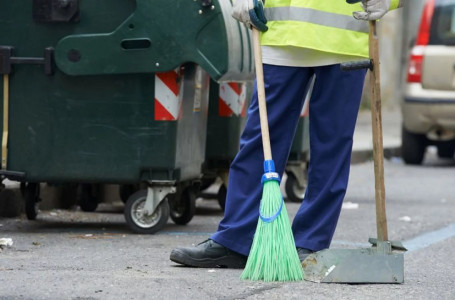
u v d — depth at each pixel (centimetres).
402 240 1375
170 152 1332
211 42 1278
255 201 988
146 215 1359
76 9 1314
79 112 1341
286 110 980
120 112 1334
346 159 992
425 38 2638
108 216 1584
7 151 1358
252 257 937
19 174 1355
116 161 1341
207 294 870
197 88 1423
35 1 1328
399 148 3120
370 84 937
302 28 954
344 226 1509
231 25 1302
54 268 1010
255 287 902
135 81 1327
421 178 2434
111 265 1041
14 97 1351
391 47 4875
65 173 1350
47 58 1330
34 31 1334
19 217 1510
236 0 962
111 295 858
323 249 971
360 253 943
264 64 976
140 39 1296
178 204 1498
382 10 915
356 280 936
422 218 1642
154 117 1327
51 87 1343
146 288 891
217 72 1277
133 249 1188
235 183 993
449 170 2680
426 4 2658
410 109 2658
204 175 1694
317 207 991
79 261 1068
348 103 985
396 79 4966
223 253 1005
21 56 1341
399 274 949
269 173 938
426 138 2808
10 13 1338
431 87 2627
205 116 1482
